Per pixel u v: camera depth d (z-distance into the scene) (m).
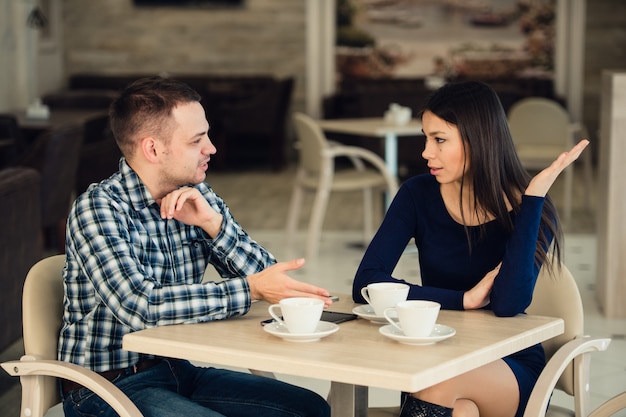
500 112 2.51
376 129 7.11
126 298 2.25
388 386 1.78
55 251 6.89
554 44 12.92
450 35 13.10
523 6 12.92
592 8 12.81
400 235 2.63
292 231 7.23
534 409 2.19
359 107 11.45
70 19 13.46
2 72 10.58
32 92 11.30
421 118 2.56
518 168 2.54
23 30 11.00
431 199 2.63
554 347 2.58
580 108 12.92
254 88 12.66
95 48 13.51
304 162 6.96
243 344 2.02
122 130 2.39
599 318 5.23
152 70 13.48
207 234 2.56
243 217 8.86
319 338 2.06
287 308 2.03
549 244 2.52
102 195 2.36
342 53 13.27
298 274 6.36
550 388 2.22
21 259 4.27
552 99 12.66
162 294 2.24
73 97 9.64
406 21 13.12
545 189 2.38
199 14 13.34
